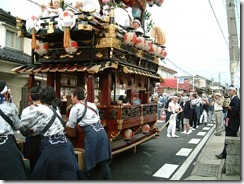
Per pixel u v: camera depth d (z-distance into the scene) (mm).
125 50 6773
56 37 6520
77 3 6027
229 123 6375
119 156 7688
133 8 8641
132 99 7762
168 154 8062
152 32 9000
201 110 17484
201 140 10859
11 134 3758
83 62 6410
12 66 14086
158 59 9312
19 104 15656
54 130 3871
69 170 3805
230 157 5703
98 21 6039
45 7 6559
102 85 6352
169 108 11766
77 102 4777
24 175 3713
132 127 7207
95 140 4555
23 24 6469
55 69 6102
